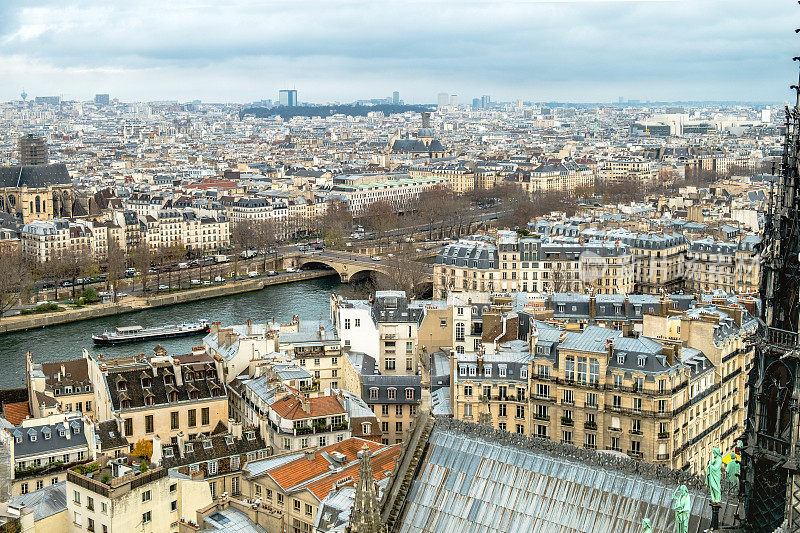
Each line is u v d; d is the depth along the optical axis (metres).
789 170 168.00
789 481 164.50
